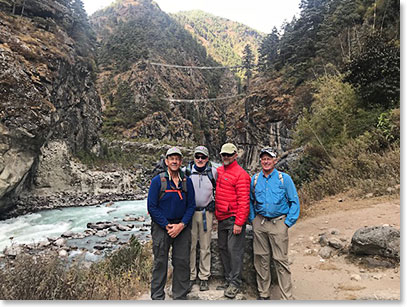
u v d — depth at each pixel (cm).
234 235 343
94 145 3519
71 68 2748
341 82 1260
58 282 416
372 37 1173
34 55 2194
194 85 11125
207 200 365
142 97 7656
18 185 1647
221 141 9656
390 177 744
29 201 1973
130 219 1678
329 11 3638
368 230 418
